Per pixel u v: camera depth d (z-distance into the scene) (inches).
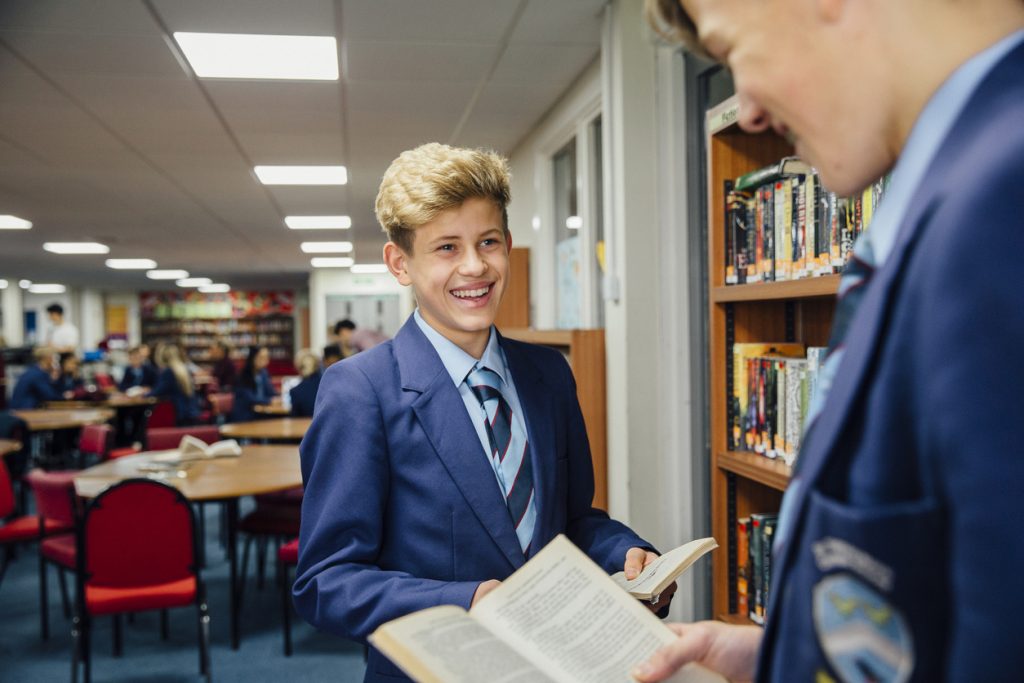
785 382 60.8
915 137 15.2
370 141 177.6
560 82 138.9
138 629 135.3
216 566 175.5
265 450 155.9
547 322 171.3
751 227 64.9
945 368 12.7
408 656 23.0
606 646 27.7
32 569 173.9
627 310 106.6
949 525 13.0
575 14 109.7
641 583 36.4
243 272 518.9
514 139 183.2
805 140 17.1
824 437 15.7
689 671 25.8
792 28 16.1
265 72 128.8
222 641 129.1
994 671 11.9
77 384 417.7
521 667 24.7
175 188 227.0
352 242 358.9
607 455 116.7
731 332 69.1
